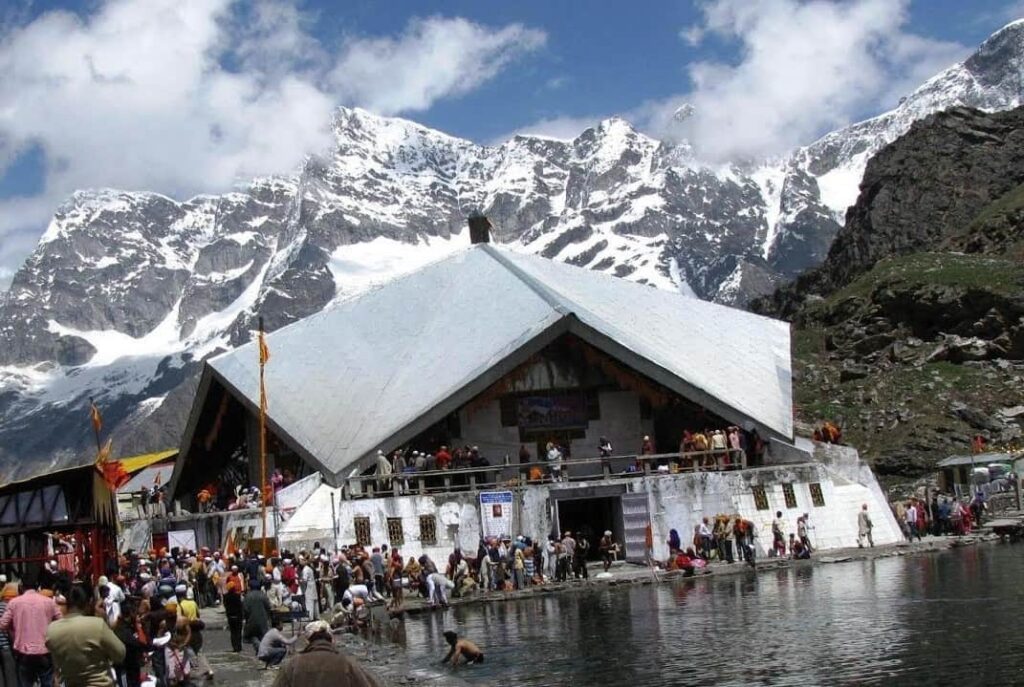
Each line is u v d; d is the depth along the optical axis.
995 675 28.44
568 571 58.34
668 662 33.16
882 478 96.31
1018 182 167.62
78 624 20.41
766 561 60.34
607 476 63.25
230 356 78.38
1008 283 114.25
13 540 62.56
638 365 68.75
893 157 177.50
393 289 82.50
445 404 67.69
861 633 35.50
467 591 55.56
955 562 54.22
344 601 46.72
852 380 114.69
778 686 28.83
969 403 103.75
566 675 32.31
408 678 32.72
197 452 82.38
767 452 67.38
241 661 35.75
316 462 66.31
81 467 50.97
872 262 164.25
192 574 52.75
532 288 75.50
